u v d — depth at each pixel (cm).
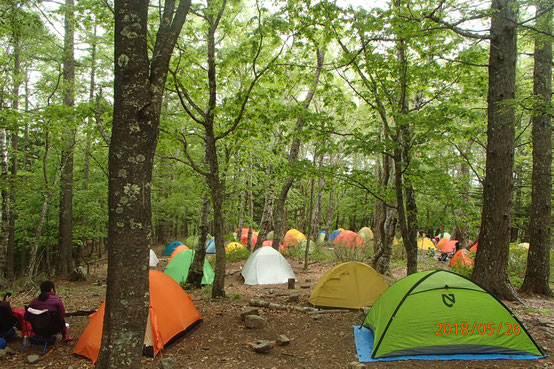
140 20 345
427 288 562
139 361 325
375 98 786
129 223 329
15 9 746
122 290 324
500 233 809
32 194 1434
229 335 640
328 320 720
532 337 571
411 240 799
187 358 550
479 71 870
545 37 711
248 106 876
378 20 656
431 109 685
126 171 332
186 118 1069
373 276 848
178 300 660
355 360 536
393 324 548
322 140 837
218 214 897
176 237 3403
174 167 1582
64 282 1383
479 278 831
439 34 788
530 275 951
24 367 512
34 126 889
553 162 1617
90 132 861
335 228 4394
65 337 604
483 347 536
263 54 895
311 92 1123
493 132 805
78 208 1662
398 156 751
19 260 2247
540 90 933
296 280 1292
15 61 1147
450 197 754
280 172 887
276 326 685
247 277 1284
